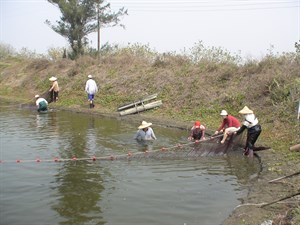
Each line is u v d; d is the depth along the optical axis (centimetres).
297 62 1995
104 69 3086
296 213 748
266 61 2153
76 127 1842
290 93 1742
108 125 1914
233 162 1239
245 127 1305
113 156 1254
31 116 2217
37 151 1343
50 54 4125
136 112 2266
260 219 768
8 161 1211
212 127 1789
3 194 921
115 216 800
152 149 1384
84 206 853
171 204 869
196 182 1029
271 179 1032
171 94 2370
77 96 2850
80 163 1199
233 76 2250
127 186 989
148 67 2842
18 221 773
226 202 884
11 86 3775
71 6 3638
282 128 1554
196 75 2430
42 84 3434
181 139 1567
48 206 851
